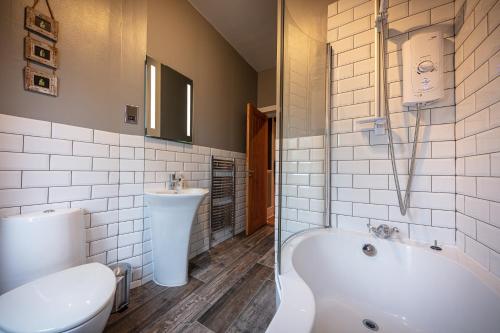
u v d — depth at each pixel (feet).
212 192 7.59
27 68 3.42
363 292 3.84
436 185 3.71
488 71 2.70
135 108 5.07
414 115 3.92
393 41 4.13
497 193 2.52
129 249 4.86
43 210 3.58
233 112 9.06
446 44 3.67
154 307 4.21
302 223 4.58
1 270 2.90
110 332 3.56
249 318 3.95
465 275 2.80
